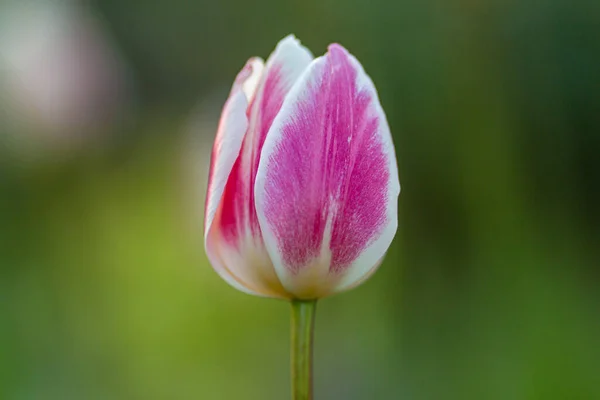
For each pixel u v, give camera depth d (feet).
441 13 2.72
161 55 5.61
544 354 2.38
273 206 1.51
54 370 3.03
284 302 3.64
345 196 1.51
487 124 2.69
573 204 3.12
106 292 3.63
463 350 2.68
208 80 5.48
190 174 4.98
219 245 1.55
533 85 2.88
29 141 4.44
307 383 1.55
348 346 3.28
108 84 5.26
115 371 3.13
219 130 1.55
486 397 2.51
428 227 2.84
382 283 3.08
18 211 4.09
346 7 2.95
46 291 3.48
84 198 4.38
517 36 2.85
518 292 2.54
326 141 1.50
